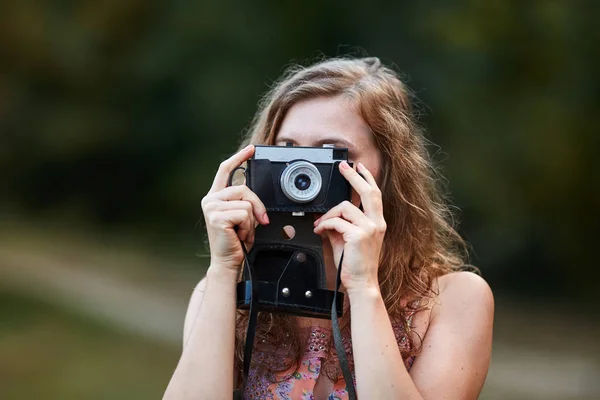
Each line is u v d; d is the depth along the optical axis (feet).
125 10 60.70
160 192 66.74
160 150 65.67
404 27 52.90
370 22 54.80
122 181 68.44
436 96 48.96
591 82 46.96
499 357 34.01
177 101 62.64
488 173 47.32
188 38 60.03
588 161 46.91
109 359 30.04
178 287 46.91
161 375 28.14
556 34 46.88
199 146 62.44
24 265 48.60
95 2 59.93
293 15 57.36
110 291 43.96
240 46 59.00
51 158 66.33
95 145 65.26
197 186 61.72
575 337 38.55
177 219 66.13
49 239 60.59
